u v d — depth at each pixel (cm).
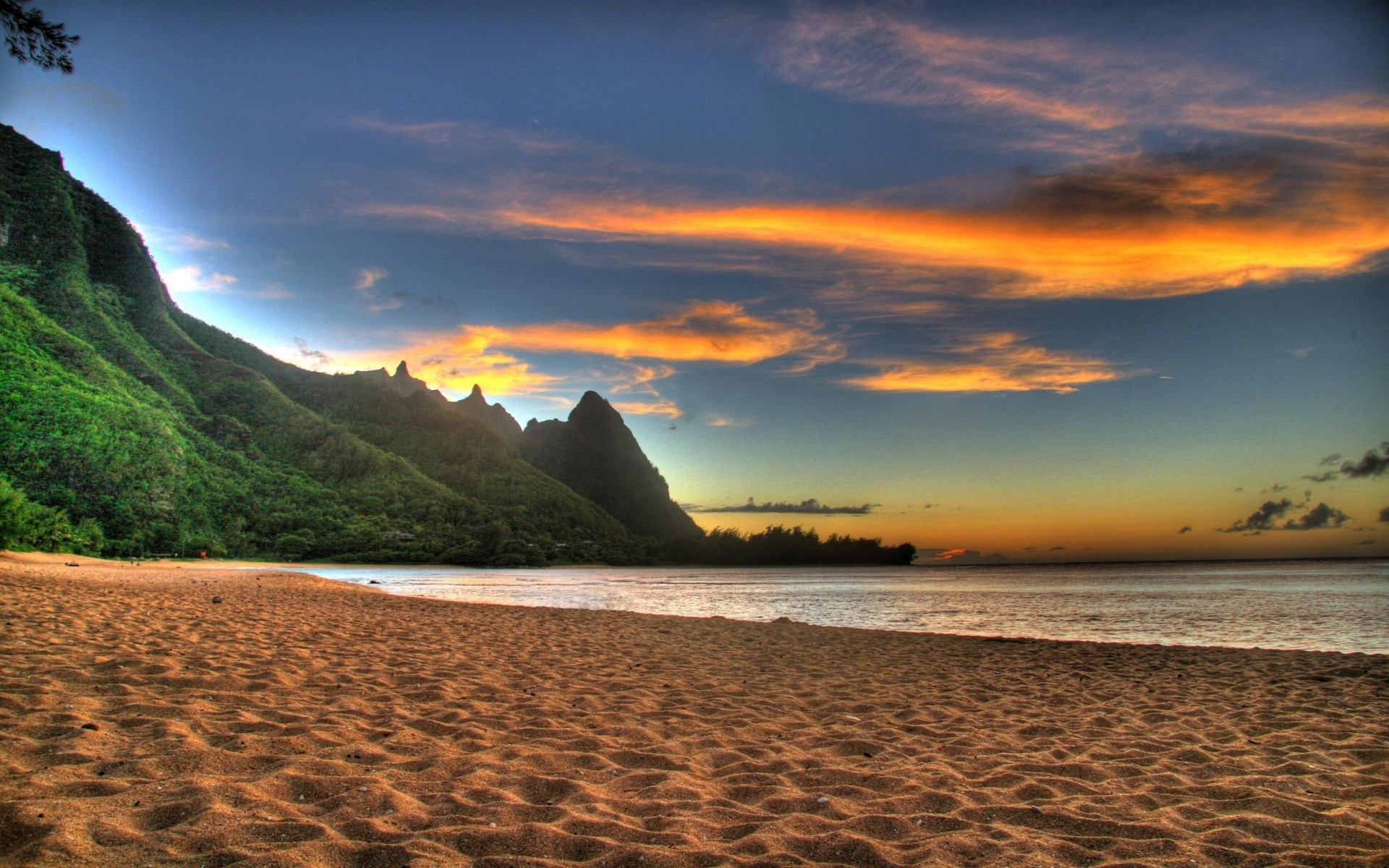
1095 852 346
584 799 393
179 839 301
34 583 1565
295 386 17500
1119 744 572
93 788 350
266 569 5038
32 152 13775
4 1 708
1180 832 374
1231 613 2702
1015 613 2814
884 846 346
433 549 11962
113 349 11919
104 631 884
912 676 926
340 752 448
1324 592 4472
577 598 3928
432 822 346
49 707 494
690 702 698
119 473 7656
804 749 535
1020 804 414
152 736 446
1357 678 910
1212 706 737
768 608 3198
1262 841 363
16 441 7169
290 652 838
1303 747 562
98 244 14025
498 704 637
